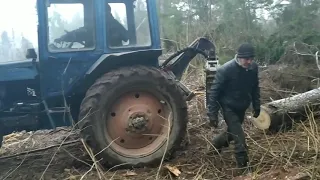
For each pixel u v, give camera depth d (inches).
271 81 323.0
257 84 191.6
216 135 223.8
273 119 237.0
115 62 200.7
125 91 200.2
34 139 273.1
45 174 201.5
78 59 202.1
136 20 211.5
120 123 201.9
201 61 404.2
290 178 170.1
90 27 204.4
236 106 188.7
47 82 200.4
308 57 341.7
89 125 192.9
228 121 189.3
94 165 186.2
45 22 197.6
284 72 321.7
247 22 507.2
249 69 185.3
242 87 187.0
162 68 225.3
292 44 369.4
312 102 247.0
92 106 193.2
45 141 268.2
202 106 284.0
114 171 199.8
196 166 198.1
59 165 213.9
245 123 255.9
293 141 215.3
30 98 209.2
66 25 201.8
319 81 296.2
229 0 527.5
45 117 206.2
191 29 532.4
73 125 199.6
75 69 202.7
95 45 204.1
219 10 569.6
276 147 209.5
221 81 185.9
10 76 199.8
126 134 203.2
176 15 558.6
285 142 219.5
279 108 238.4
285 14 452.8
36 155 233.8
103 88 194.5
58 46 200.8
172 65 228.4
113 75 197.5
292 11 449.7
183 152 217.5
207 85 215.0
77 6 203.0
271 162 192.5
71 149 236.5
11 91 206.1
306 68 322.7
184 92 225.1
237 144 187.6
